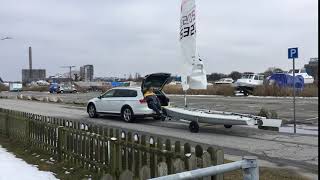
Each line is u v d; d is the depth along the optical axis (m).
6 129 14.12
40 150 10.86
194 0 15.60
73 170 8.64
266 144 12.29
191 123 15.30
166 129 16.23
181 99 37.06
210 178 4.89
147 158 6.43
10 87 93.25
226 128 16.14
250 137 13.75
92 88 79.62
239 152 11.12
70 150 9.17
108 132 7.75
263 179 7.89
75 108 28.97
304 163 9.58
